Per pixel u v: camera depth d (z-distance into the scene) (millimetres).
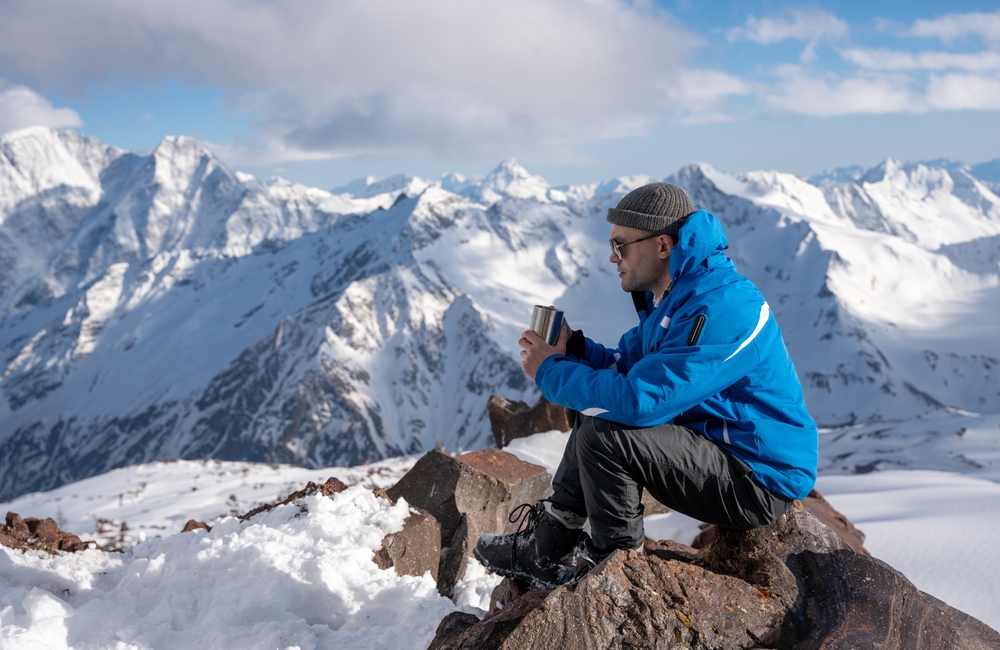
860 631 2844
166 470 39406
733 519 3004
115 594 4074
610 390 2803
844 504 35469
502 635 2811
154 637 3498
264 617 3689
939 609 3010
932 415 131375
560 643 2682
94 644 3348
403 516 5012
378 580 4328
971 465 96625
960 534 22188
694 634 2816
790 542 3236
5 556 4117
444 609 3938
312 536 4672
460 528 5750
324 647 3473
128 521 24172
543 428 11656
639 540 3051
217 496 28094
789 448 2975
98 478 40125
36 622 3271
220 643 3371
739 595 3002
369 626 3848
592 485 3002
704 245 3035
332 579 4172
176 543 4715
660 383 2756
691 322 2887
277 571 4117
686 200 3164
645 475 2930
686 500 2980
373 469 21625
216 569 4160
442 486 5934
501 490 6027
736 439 2982
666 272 3234
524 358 3184
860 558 3207
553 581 3416
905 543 21656
